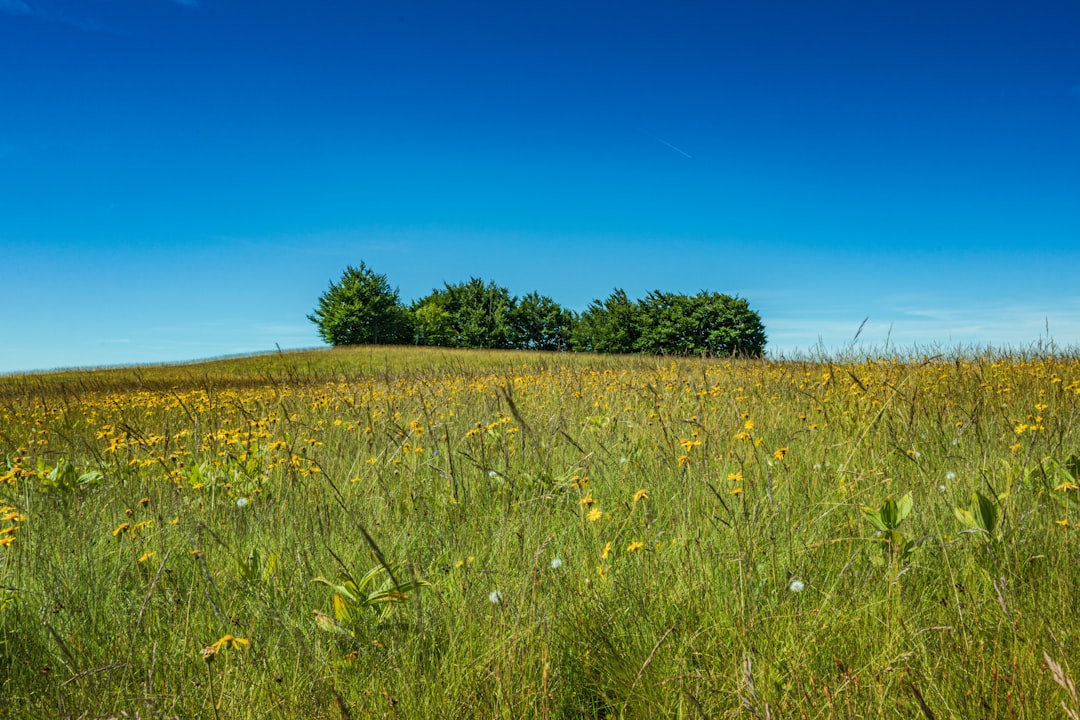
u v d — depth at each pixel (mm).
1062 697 1858
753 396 7180
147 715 1938
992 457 4203
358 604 2459
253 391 10883
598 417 6168
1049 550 2889
